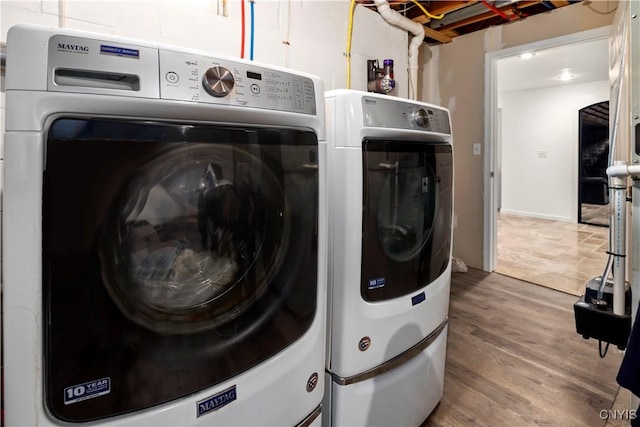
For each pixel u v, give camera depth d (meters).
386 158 1.17
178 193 0.70
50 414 0.57
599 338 1.39
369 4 2.40
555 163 6.01
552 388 1.77
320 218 0.94
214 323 0.75
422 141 1.31
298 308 0.91
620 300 1.31
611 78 2.22
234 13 1.69
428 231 1.38
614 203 1.30
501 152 6.71
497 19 3.19
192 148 0.69
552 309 2.68
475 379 1.85
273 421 0.87
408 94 2.77
